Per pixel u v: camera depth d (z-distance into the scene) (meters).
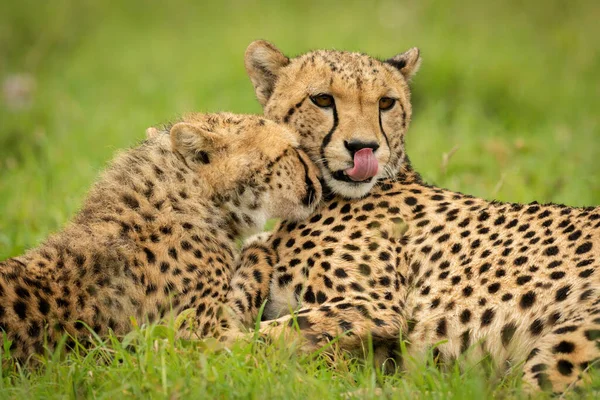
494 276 8.45
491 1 27.95
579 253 8.16
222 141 9.30
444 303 8.59
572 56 23.70
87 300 8.16
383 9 27.83
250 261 9.19
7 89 19.19
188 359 7.54
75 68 23.97
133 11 29.73
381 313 8.58
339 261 8.98
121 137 16.78
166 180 9.07
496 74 21.02
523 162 14.67
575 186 13.52
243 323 8.74
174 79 22.00
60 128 17.42
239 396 6.84
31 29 27.39
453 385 7.24
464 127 17.20
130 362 7.38
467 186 13.56
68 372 7.36
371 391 7.01
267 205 9.45
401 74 10.47
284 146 9.48
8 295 7.81
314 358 8.12
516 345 8.04
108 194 9.02
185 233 8.84
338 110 9.66
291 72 10.15
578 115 19.25
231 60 22.77
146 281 8.43
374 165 9.39
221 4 30.23
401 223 9.23
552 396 7.19
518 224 8.75
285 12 28.73
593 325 7.34
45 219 12.16
